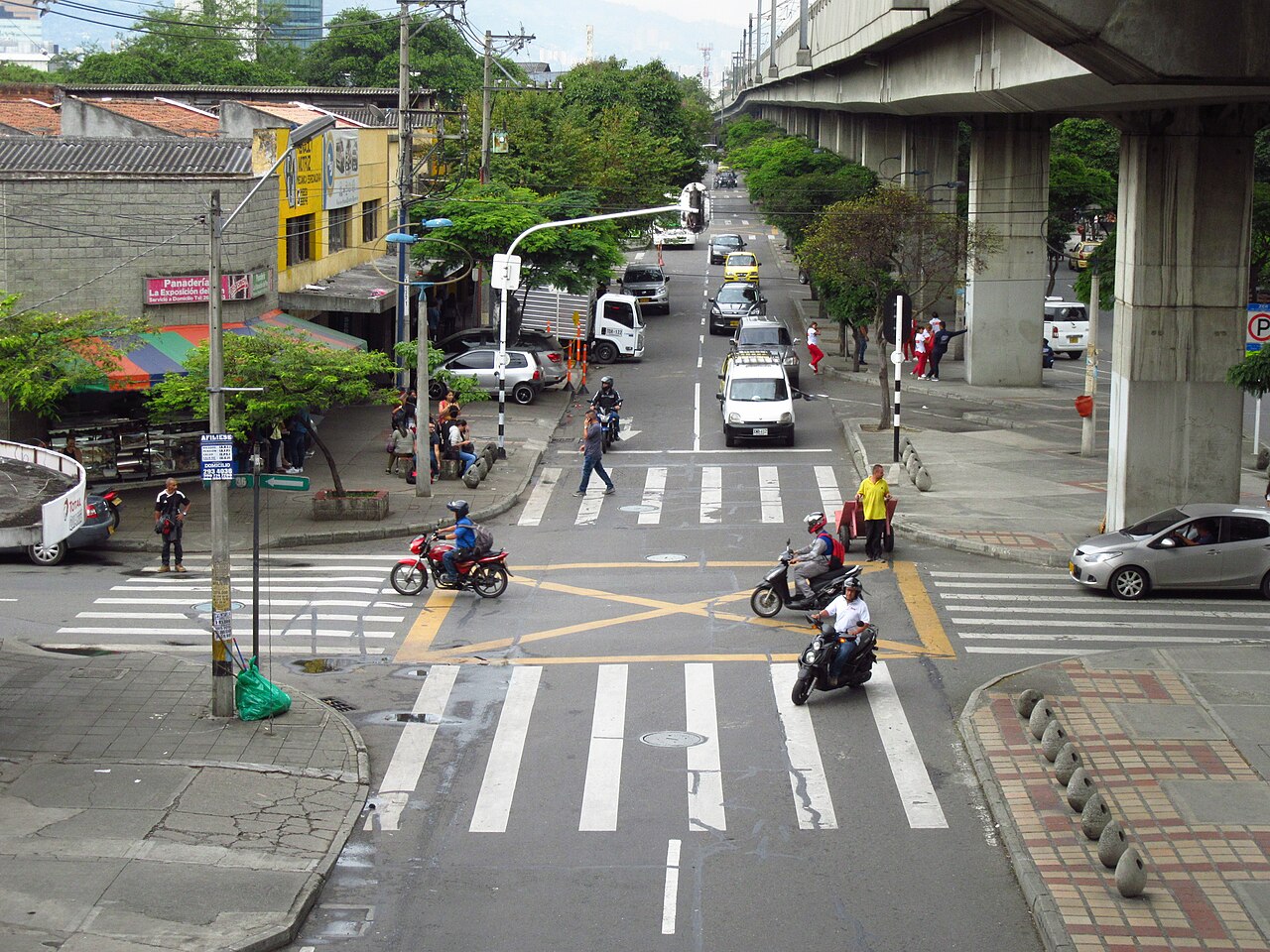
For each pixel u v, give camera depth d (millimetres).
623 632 20547
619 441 36531
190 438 30859
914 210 39688
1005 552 24891
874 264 39688
